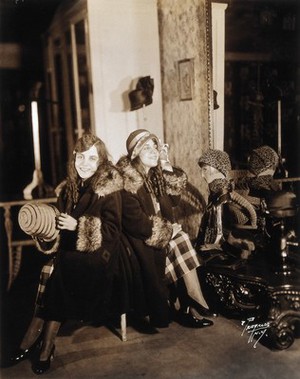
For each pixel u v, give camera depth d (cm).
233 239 328
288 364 264
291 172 388
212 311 332
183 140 436
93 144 289
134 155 312
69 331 320
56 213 284
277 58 380
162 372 261
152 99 503
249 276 298
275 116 385
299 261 315
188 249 315
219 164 330
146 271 292
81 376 261
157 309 291
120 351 288
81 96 572
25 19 650
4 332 326
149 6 508
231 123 389
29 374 265
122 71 508
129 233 294
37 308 286
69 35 589
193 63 408
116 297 288
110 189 280
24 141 675
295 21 378
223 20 383
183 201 432
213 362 269
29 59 671
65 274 274
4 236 572
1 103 662
